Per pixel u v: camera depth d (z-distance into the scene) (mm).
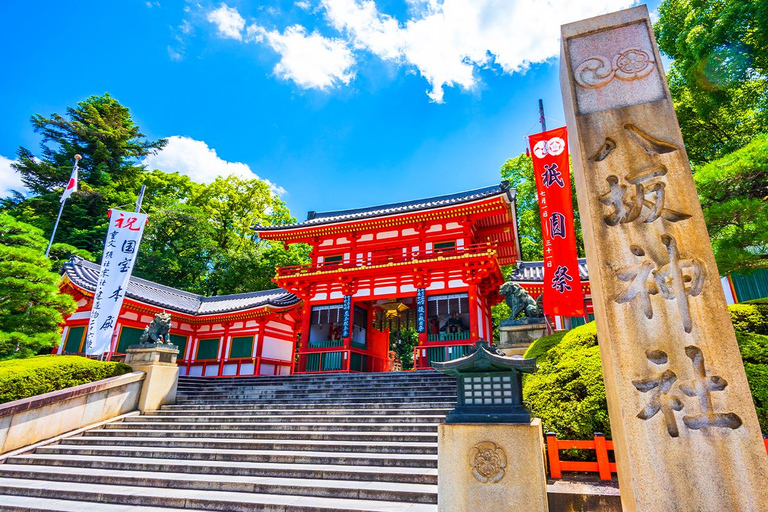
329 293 23516
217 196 40375
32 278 13891
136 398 12805
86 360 12508
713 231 8258
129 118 39000
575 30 4820
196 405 13359
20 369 10891
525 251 32344
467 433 4352
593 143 4273
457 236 22453
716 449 3158
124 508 6543
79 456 9352
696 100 16078
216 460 8547
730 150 16656
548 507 4273
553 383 7508
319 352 22031
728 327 3430
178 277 36000
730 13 12625
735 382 3281
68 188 22750
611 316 3701
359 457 7676
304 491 6648
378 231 24359
